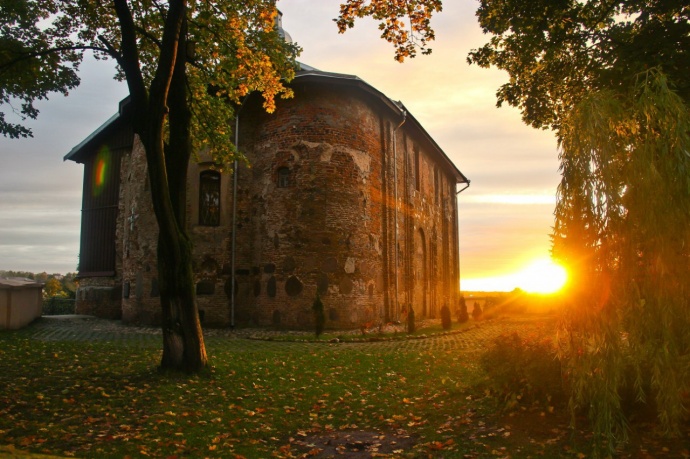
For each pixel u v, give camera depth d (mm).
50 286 52156
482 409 7293
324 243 19469
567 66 14047
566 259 5578
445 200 35125
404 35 11164
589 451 5465
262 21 13383
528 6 13422
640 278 5207
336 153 20156
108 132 26594
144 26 12859
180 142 10312
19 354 11914
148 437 6438
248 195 20688
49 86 12391
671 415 5074
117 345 13836
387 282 22234
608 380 5152
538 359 7059
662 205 5078
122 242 25062
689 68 10883
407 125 26031
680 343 5078
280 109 20391
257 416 7602
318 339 16234
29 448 5898
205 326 19484
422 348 14516
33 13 11953
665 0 11875
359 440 6602
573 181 5609
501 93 15516
